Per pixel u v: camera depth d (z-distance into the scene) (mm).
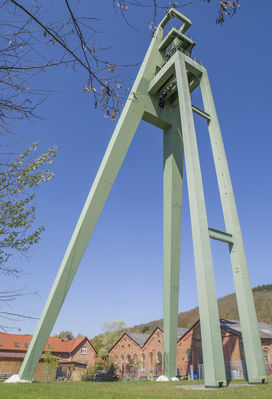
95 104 4969
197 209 15539
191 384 15641
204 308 13656
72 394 7719
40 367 40281
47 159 10414
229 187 18422
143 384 15750
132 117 21891
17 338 47156
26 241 11070
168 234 21922
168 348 19625
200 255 14578
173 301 20516
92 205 18812
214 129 20500
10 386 9742
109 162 20062
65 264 17156
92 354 51094
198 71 22547
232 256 16641
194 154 17266
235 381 16078
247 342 14695
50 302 16297
